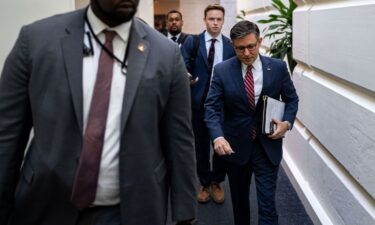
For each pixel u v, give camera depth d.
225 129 2.76
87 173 1.41
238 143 2.72
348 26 2.67
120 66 1.44
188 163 1.60
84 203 1.43
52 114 1.38
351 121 2.67
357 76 2.52
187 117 1.59
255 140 2.72
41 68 1.39
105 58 1.43
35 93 1.40
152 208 1.50
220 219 3.67
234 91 2.67
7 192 1.45
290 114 2.74
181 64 1.56
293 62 4.28
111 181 1.45
